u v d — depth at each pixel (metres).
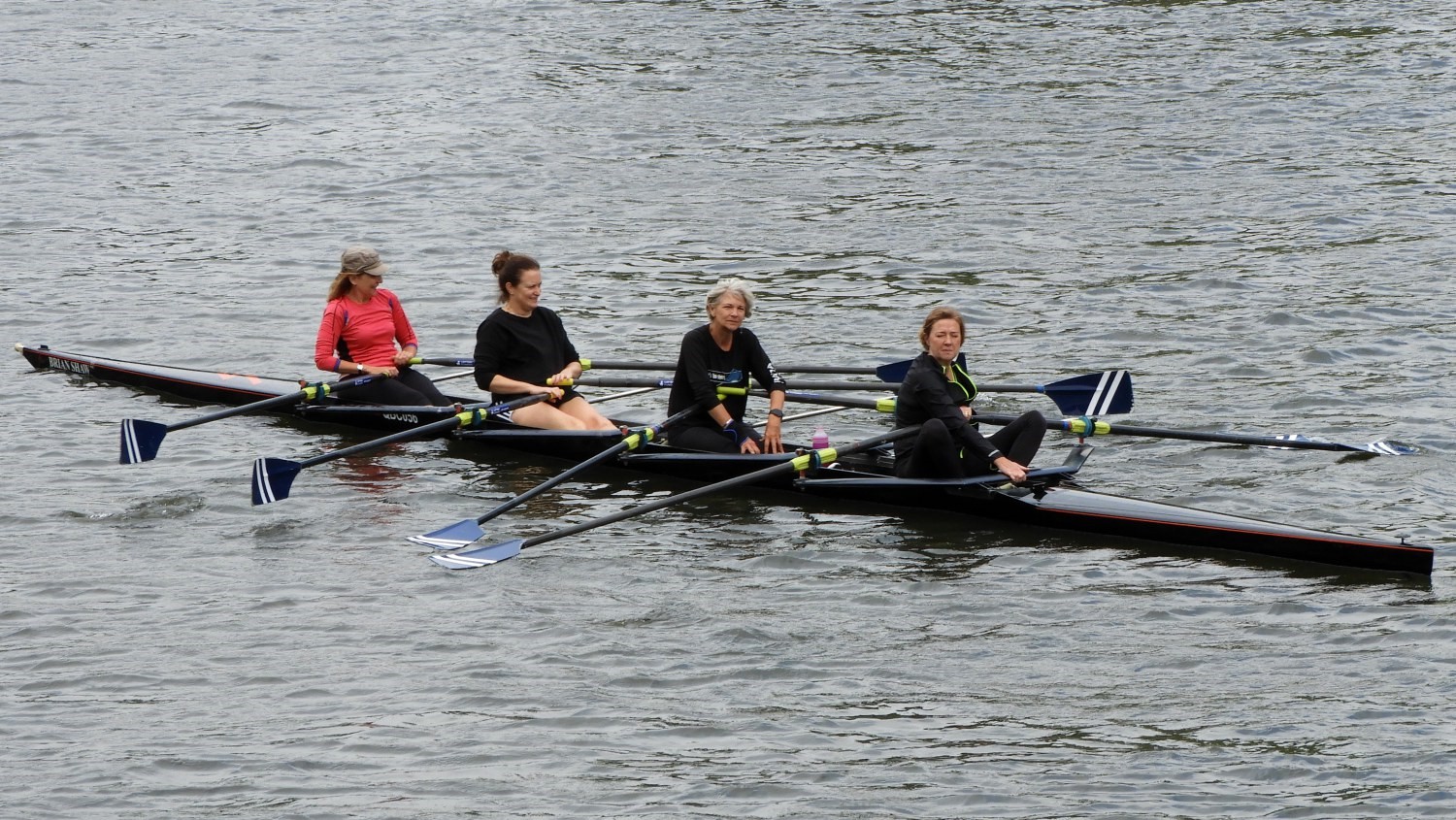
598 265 82.69
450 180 100.75
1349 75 123.12
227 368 67.31
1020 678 38.09
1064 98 119.38
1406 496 49.38
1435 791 32.34
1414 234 83.56
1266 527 45.28
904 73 129.00
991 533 48.12
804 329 71.69
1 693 37.69
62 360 67.12
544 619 41.81
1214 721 35.69
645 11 155.38
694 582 44.31
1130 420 58.16
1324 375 62.47
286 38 146.50
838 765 34.19
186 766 34.38
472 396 63.69
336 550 46.97
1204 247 82.69
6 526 48.75
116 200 96.94
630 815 32.38
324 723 36.22
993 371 65.25
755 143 109.12
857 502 51.16
